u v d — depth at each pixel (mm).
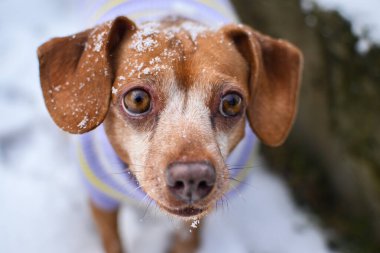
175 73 271
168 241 427
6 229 421
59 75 293
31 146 477
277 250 435
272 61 323
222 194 268
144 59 274
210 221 438
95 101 281
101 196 359
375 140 395
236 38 308
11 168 459
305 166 464
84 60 287
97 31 288
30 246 415
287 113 320
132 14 353
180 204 259
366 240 426
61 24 554
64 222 432
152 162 266
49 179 456
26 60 526
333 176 446
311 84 435
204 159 252
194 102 274
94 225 433
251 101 310
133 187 326
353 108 405
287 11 440
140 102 273
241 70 300
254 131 315
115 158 321
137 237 428
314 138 453
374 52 383
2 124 483
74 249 419
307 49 433
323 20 412
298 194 464
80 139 332
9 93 506
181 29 302
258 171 478
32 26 550
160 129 271
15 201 437
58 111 288
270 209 456
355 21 393
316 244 437
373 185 404
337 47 406
